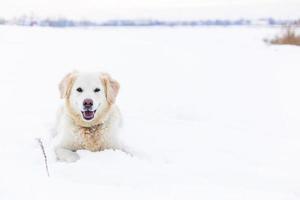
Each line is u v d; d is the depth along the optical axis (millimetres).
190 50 20266
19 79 11516
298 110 8492
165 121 7242
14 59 15500
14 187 3861
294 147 5836
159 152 5422
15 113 7469
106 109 5297
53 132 6086
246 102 9219
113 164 4699
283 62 15977
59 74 12656
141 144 5781
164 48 20797
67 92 5305
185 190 3977
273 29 36219
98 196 3721
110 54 17984
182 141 5988
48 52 17906
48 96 9320
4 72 12664
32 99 8906
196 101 9188
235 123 7301
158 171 4551
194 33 33219
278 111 8391
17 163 4703
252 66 15164
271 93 10305
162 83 11648
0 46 18828
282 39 22266
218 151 5543
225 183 4324
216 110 8344
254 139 6227
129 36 28672
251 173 4633
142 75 12969
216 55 18562
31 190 3801
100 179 4266
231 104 8977
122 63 15602
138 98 9406
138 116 7562
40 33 26688
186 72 13836
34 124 6633
